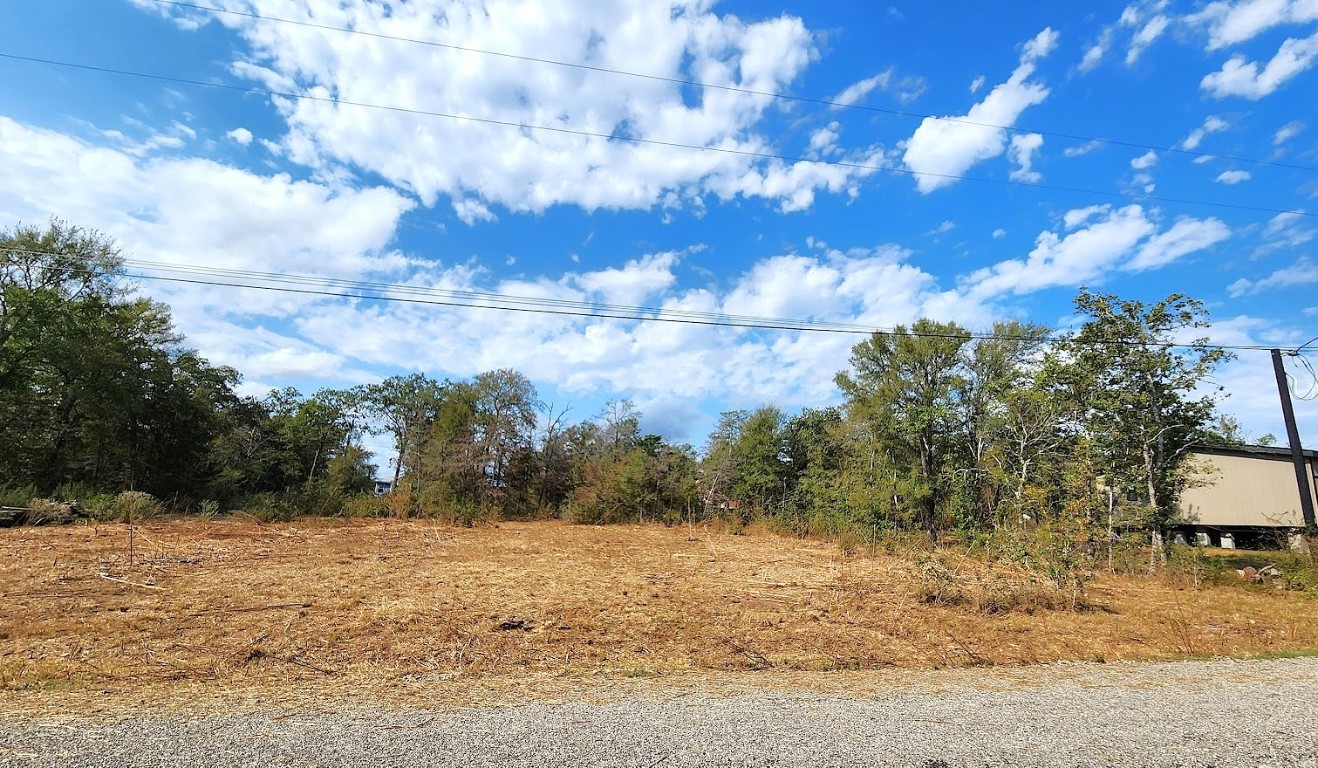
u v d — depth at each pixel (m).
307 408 51.25
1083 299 19.58
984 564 12.81
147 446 32.59
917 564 11.41
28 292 25.56
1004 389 25.25
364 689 5.23
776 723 4.34
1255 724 4.49
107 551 13.15
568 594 10.22
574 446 38.41
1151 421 19.06
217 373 43.56
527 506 34.38
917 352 27.55
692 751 3.77
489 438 34.06
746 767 3.55
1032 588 10.61
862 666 6.69
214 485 36.03
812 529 24.30
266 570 11.73
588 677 5.94
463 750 3.72
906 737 4.09
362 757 3.58
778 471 33.22
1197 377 18.33
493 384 35.81
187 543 15.08
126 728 4.00
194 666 6.00
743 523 27.44
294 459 47.59
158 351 32.97
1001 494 22.39
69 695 4.84
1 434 26.25
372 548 15.80
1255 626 9.48
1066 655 7.42
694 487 31.89
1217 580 14.54
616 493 30.72
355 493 33.50
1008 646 7.77
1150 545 16.83
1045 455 22.12
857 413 27.61
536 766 3.50
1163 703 5.04
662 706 4.74
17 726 4.00
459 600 9.37
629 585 11.44
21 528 16.78
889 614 9.38
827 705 4.85
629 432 40.62
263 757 3.54
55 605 8.37
